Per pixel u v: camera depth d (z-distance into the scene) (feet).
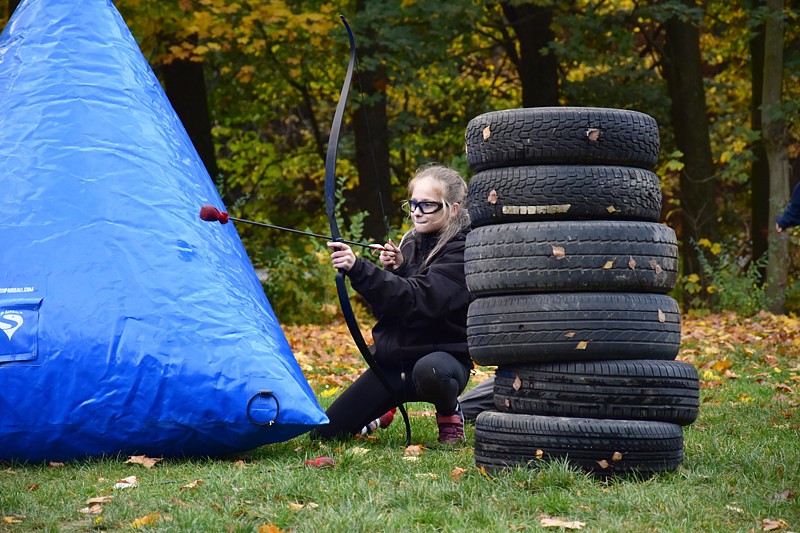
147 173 22.39
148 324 20.72
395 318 23.43
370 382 23.88
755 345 44.86
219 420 20.56
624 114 19.33
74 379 20.42
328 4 72.74
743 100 97.86
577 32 72.84
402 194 102.94
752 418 26.35
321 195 103.24
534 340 18.78
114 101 23.13
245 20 63.62
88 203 21.61
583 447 18.53
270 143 101.30
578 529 15.64
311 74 85.35
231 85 86.28
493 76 101.55
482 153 19.70
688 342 47.47
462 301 22.50
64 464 20.90
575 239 18.75
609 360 18.83
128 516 16.60
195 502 17.49
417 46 72.84
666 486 17.97
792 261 79.51
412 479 18.75
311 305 63.00
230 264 22.80
